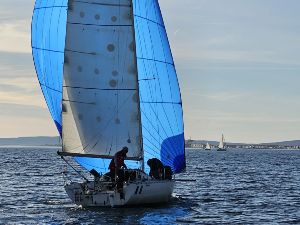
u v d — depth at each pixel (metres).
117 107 55.44
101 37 55.41
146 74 57.28
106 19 55.50
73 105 54.66
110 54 55.50
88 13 55.12
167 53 58.34
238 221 53.12
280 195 78.56
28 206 62.00
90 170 54.03
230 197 74.50
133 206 53.56
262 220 54.12
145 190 52.56
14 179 108.06
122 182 52.38
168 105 57.84
